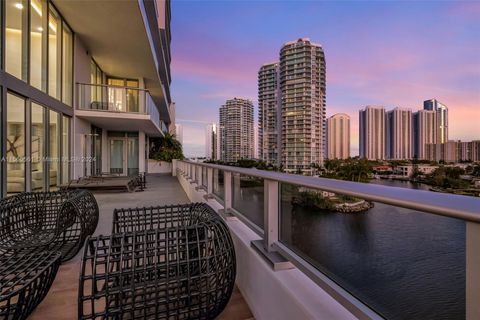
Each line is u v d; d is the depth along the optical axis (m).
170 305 1.76
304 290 1.43
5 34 5.00
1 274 1.73
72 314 1.91
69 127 8.47
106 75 12.90
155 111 13.16
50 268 1.89
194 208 2.57
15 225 3.01
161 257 1.88
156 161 18.11
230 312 1.97
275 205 1.83
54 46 7.27
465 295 0.76
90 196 3.47
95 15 7.74
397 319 0.98
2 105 4.82
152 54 10.56
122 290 1.47
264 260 1.81
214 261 1.71
